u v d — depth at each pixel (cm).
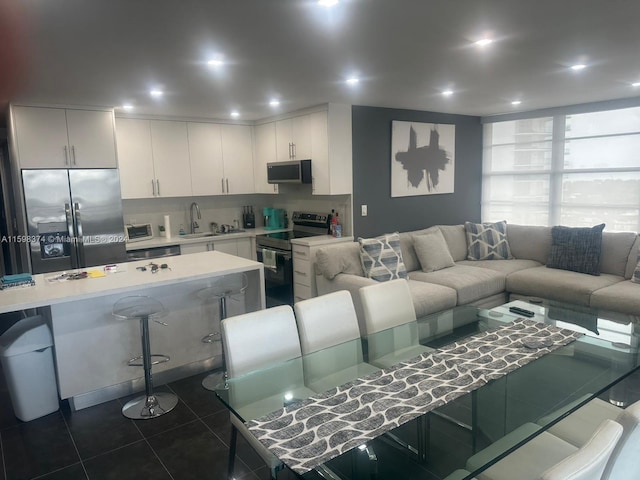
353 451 151
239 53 271
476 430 174
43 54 260
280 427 167
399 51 277
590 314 304
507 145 606
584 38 261
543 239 518
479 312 314
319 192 495
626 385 317
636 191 500
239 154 584
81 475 238
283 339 239
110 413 302
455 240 541
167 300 341
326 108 470
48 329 300
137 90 372
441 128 577
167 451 257
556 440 186
